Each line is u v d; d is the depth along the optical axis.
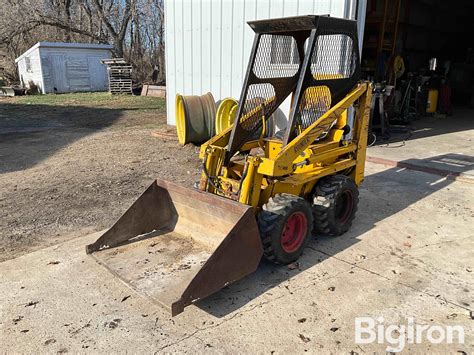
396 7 11.65
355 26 4.11
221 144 4.02
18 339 2.80
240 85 8.89
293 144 3.59
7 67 27.64
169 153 7.84
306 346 2.75
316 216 4.14
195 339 2.81
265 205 3.66
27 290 3.34
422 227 4.65
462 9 17.97
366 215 4.98
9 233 4.36
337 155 4.27
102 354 2.67
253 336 2.85
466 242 4.30
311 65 3.72
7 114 13.67
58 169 6.70
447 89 12.84
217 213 3.53
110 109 14.99
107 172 6.54
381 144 8.59
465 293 3.38
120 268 3.40
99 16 28.23
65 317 3.03
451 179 6.39
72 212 4.93
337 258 3.91
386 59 11.33
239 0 8.45
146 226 3.96
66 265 3.72
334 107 4.01
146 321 2.99
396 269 3.73
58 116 13.21
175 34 10.08
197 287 2.91
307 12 7.43
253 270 3.30
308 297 3.29
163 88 19.86
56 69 21.78
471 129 10.40
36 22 26.70
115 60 21.34
